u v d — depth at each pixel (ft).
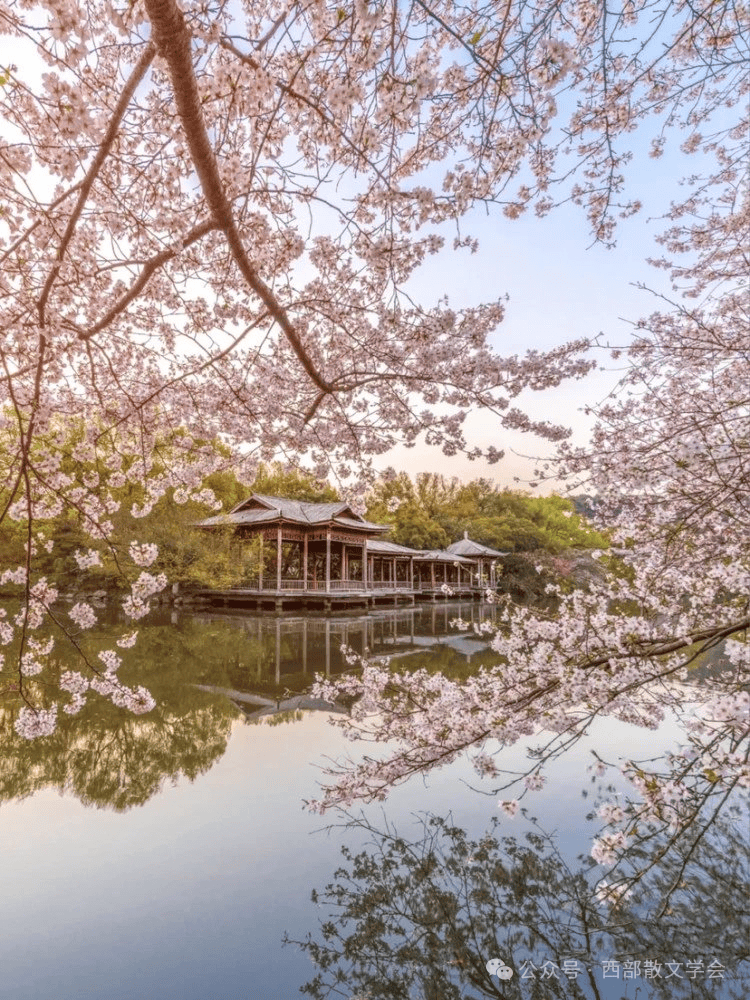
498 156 8.57
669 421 10.99
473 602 107.86
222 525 77.77
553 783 16.58
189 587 81.56
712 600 13.08
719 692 11.28
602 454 11.25
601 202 11.28
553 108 8.25
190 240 8.05
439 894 11.28
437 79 7.77
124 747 19.76
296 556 107.45
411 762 11.75
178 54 5.56
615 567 15.10
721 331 11.64
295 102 7.60
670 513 11.57
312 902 11.10
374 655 39.75
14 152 6.59
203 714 23.86
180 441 13.23
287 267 10.94
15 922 10.41
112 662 10.73
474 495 171.63
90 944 9.85
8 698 24.76
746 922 9.98
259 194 9.24
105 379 12.40
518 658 11.75
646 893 11.03
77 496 10.41
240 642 45.70
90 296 10.78
